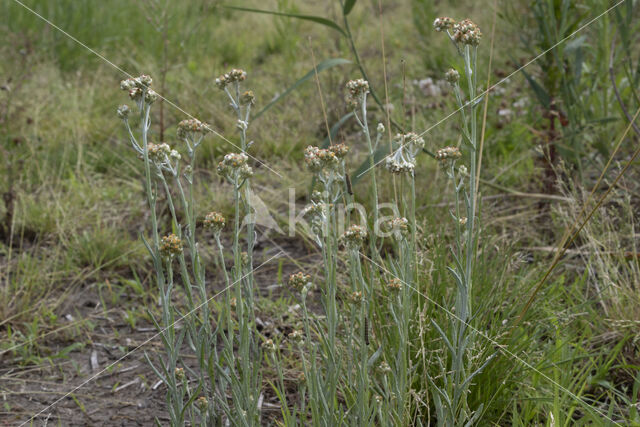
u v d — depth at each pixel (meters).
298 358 2.37
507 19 4.12
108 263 3.13
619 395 2.11
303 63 5.93
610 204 3.17
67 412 2.27
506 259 2.39
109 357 2.61
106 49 6.62
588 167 3.65
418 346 1.96
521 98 4.45
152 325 2.82
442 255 2.24
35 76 5.25
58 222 3.48
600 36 3.37
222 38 7.28
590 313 2.51
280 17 7.12
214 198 3.74
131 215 3.75
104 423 2.20
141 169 4.23
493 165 3.78
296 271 3.18
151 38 6.56
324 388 1.56
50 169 4.18
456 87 1.56
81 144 4.31
